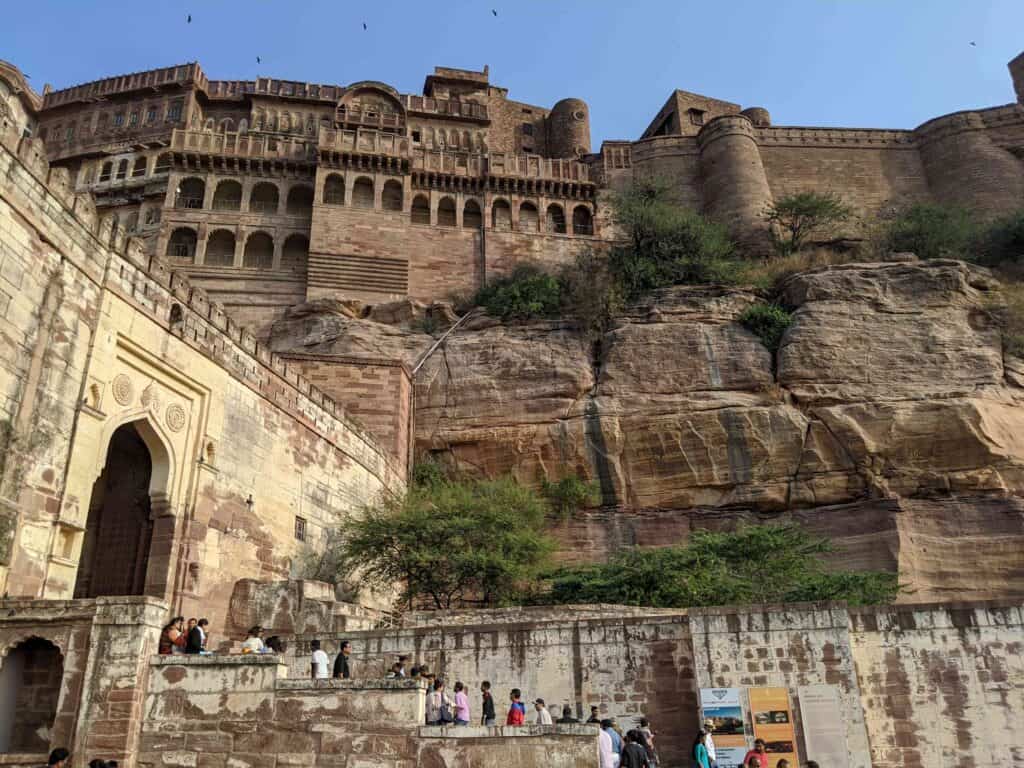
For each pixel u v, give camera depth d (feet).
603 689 46.50
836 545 90.33
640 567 69.72
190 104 162.81
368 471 86.02
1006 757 43.91
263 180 138.10
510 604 71.82
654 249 123.95
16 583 43.06
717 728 44.11
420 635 49.03
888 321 103.96
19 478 44.09
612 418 99.60
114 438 62.08
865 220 152.97
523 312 113.91
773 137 164.55
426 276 132.67
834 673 44.70
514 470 99.09
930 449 94.02
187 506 58.65
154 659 35.96
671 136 161.07
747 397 100.48
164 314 58.75
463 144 172.76
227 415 64.28
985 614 46.24
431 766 33.60
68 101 166.71
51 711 35.86
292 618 59.31
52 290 48.42
